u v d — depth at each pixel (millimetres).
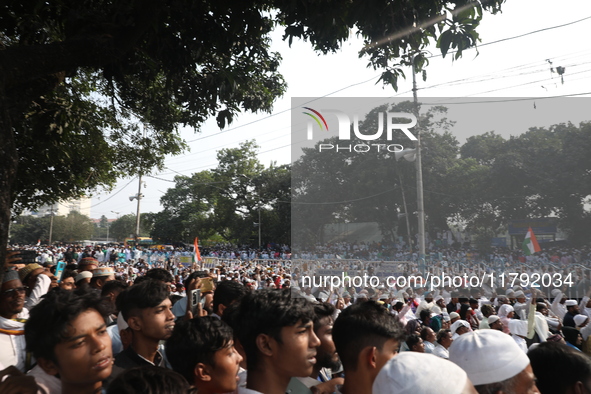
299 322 2117
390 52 7133
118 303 2996
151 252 42688
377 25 6293
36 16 6195
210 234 58906
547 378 2314
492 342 2084
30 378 2078
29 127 9484
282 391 2154
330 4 5883
